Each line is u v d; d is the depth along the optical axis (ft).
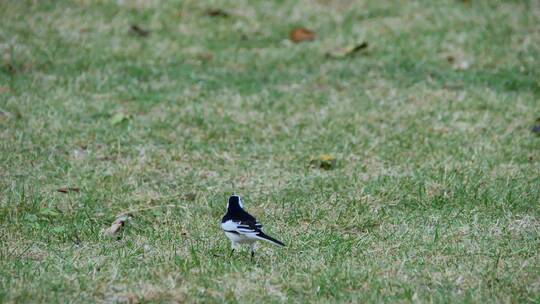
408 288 28.86
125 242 34.06
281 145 44.88
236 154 43.91
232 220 30.27
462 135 46.16
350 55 58.08
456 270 30.71
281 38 61.16
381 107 49.88
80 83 51.93
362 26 62.64
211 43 59.72
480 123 47.60
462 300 28.07
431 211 37.19
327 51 58.54
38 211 37.09
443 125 47.55
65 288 28.86
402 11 65.16
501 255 32.27
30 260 31.81
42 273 30.12
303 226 35.83
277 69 55.93
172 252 32.68
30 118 47.01
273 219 36.55
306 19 63.87
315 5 66.03
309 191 39.45
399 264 31.27
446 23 62.75
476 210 37.06
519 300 28.30
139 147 44.34
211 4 65.67
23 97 49.42
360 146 44.80
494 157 43.21
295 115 48.73
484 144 44.70
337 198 38.42
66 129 45.96
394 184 39.73
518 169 41.63
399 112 49.14
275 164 42.68
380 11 65.31
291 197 38.78
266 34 61.57
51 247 33.35
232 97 51.08
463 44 59.31
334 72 55.31
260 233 29.73
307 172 41.52
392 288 29.19
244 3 66.18
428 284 29.60
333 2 66.44
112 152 43.68
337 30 62.13
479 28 61.72
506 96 51.31
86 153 43.68
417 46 59.06
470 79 54.13
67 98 49.96
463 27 62.03
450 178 40.19
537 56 57.21
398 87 52.95
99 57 56.13
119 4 64.64
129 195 38.96
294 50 58.80
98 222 36.35
